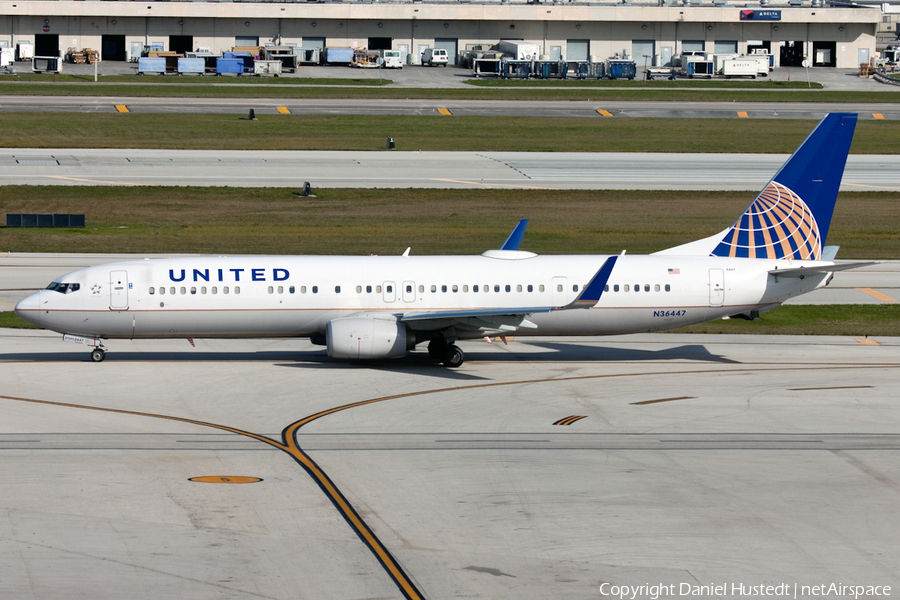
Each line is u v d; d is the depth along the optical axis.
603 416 115.44
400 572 70.25
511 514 82.38
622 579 70.00
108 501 83.19
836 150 150.88
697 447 103.25
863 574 71.69
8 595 65.06
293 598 65.69
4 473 89.69
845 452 102.19
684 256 152.00
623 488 89.56
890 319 188.75
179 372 135.50
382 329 137.50
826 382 135.50
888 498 88.25
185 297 139.38
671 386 132.12
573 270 148.38
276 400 120.38
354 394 124.25
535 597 66.75
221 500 84.12
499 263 148.25
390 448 100.81
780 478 93.31
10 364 138.00
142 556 72.00
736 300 149.75
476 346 161.75
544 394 126.12
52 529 76.69
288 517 80.50
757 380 136.62
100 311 137.75
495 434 106.94
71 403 116.44
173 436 103.50
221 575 69.00
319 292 142.12
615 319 148.00
